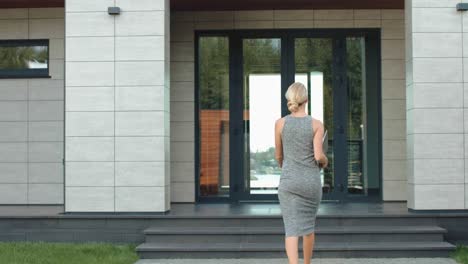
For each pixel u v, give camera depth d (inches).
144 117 350.6
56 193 421.4
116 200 348.8
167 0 362.3
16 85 425.4
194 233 328.5
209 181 428.8
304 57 426.6
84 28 354.9
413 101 346.0
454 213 340.5
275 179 425.7
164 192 347.9
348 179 425.4
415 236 326.3
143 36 353.4
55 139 422.3
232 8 420.8
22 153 423.5
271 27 425.1
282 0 400.8
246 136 427.8
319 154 208.1
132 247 331.6
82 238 344.8
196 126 427.2
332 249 312.7
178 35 428.8
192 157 425.7
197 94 428.8
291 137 211.2
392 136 422.6
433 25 348.5
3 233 346.9
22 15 427.8
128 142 350.3
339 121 422.6
